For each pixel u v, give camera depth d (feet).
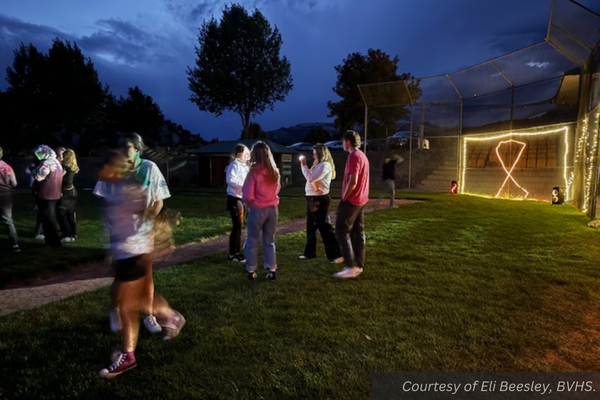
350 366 9.43
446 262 18.92
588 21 31.58
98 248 22.93
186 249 23.27
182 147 125.70
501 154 67.36
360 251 17.19
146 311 11.28
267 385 8.70
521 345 10.44
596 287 15.11
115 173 9.73
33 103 120.06
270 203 16.07
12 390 8.59
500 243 23.31
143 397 8.37
